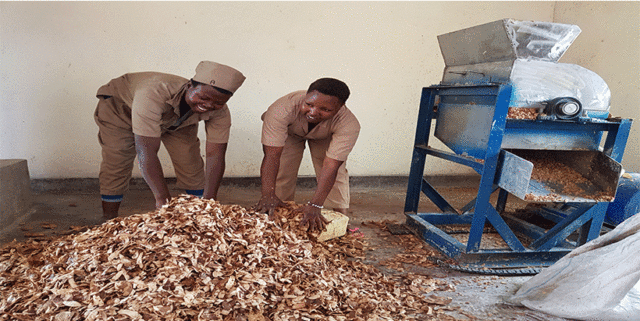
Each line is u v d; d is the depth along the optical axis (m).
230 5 4.11
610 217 3.44
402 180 5.05
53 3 3.71
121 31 3.91
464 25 4.80
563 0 4.98
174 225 1.93
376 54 4.61
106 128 2.91
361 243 2.97
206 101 2.28
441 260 2.79
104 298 1.59
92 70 3.92
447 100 3.16
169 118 2.56
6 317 1.54
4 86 3.77
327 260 2.49
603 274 1.98
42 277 1.78
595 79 2.62
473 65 2.94
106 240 1.89
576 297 2.03
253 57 4.27
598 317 1.95
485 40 2.70
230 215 2.15
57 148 4.00
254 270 1.88
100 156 4.11
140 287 1.63
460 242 2.99
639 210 3.26
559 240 2.82
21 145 3.93
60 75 3.86
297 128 2.67
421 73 4.79
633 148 4.16
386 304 2.03
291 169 3.14
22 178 3.22
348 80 4.60
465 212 3.59
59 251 1.97
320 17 4.37
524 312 2.14
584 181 2.87
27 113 3.87
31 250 2.41
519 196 2.46
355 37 4.51
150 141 2.36
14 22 3.67
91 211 3.45
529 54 2.56
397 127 4.88
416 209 3.47
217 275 1.77
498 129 2.50
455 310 2.12
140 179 4.20
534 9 5.02
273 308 1.74
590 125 2.70
